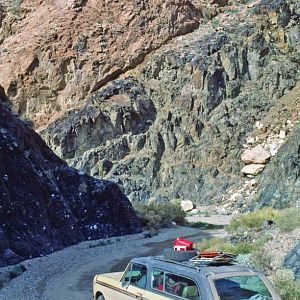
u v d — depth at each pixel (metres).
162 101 63.72
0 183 25.08
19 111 65.69
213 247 21.25
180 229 37.69
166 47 67.94
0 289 16.48
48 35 68.56
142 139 60.81
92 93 65.44
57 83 66.44
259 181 52.78
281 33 67.62
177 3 70.88
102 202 34.22
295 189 45.88
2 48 70.25
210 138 60.16
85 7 70.88
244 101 62.53
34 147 32.34
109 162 58.72
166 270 9.88
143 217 38.06
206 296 8.82
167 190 56.94
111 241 30.30
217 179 56.38
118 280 11.37
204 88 62.97
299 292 12.84
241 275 9.28
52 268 20.72
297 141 49.12
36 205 26.83
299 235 18.91
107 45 67.88
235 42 66.31
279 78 63.53
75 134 60.16
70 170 34.41
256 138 58.59
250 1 75.38
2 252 21.94
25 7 74.25
